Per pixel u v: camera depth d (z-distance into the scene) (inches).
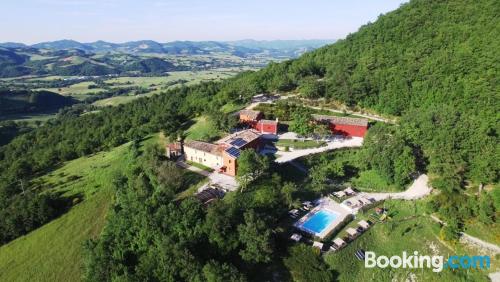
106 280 2573.8
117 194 3737.7
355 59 6638.8
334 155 4276.6
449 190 3417.8
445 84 4815.5
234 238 2650.1
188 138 5034.5
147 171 3848.4
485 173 3440.0
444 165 3523.6
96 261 2709.2
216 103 6048.2
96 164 5078.7
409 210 3353.8
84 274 2876.5
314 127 4608.8
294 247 2726.4
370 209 3356.3
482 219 3083.2
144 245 2743.6
